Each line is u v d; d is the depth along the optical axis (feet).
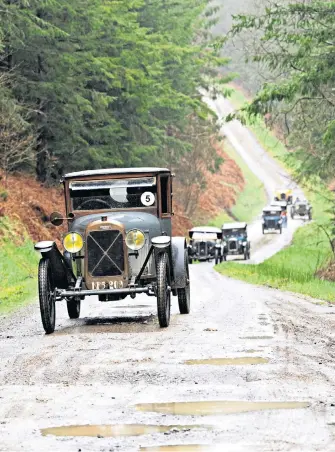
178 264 61.41
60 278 57.67
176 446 24.91
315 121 146.61
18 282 117.80
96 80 198.39
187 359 41.06
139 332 53.31
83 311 71.46
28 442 26.00
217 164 318.65
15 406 31.37
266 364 38.96
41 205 180.34
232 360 40.42
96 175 60.64
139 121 226.58
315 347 44.57
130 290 56.44
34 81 178.09
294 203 375.86
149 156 238.27
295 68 127.54
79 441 25.90
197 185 319.68
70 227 61.00
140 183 60.64
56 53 175.42
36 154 180.86
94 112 187.73
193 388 33.60
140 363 40.24
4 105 159.33
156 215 60.34
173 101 240.94
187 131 302.25
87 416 29.27
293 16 126.62
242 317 61.36
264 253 265.54
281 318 60.29
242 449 24.36
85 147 198.59
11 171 184.24
